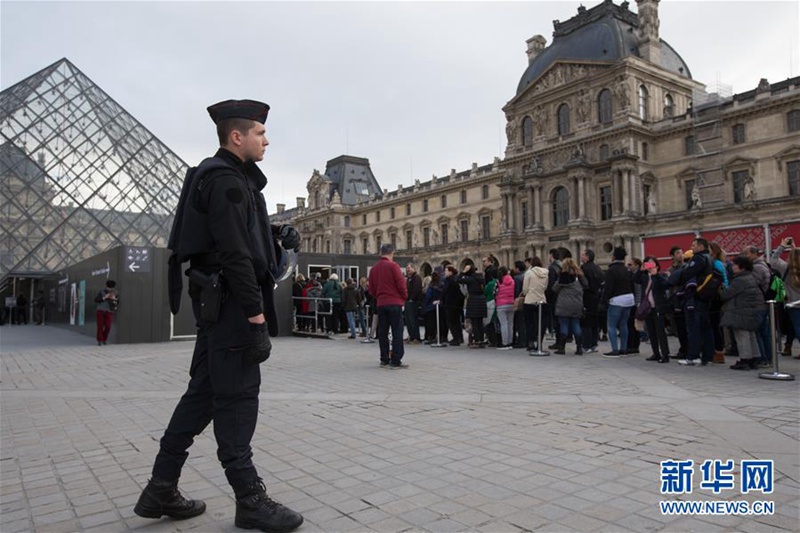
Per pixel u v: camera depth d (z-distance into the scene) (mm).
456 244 86312
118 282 23031
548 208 66688
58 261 47719
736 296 12008
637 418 7492
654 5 64375
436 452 6105
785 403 8297
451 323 18750
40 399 9930
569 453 5945
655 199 61719
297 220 130000
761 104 53906
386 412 8219
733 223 50719
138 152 55938
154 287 23641
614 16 65000
